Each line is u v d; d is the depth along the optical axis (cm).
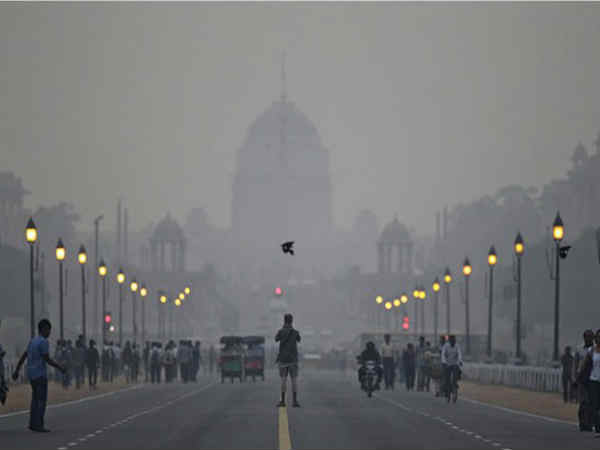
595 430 7169
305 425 7638
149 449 5884
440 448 6053
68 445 6072
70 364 13312
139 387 14975
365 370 12544
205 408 9656
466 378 17512
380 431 7175
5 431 6994
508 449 6028
